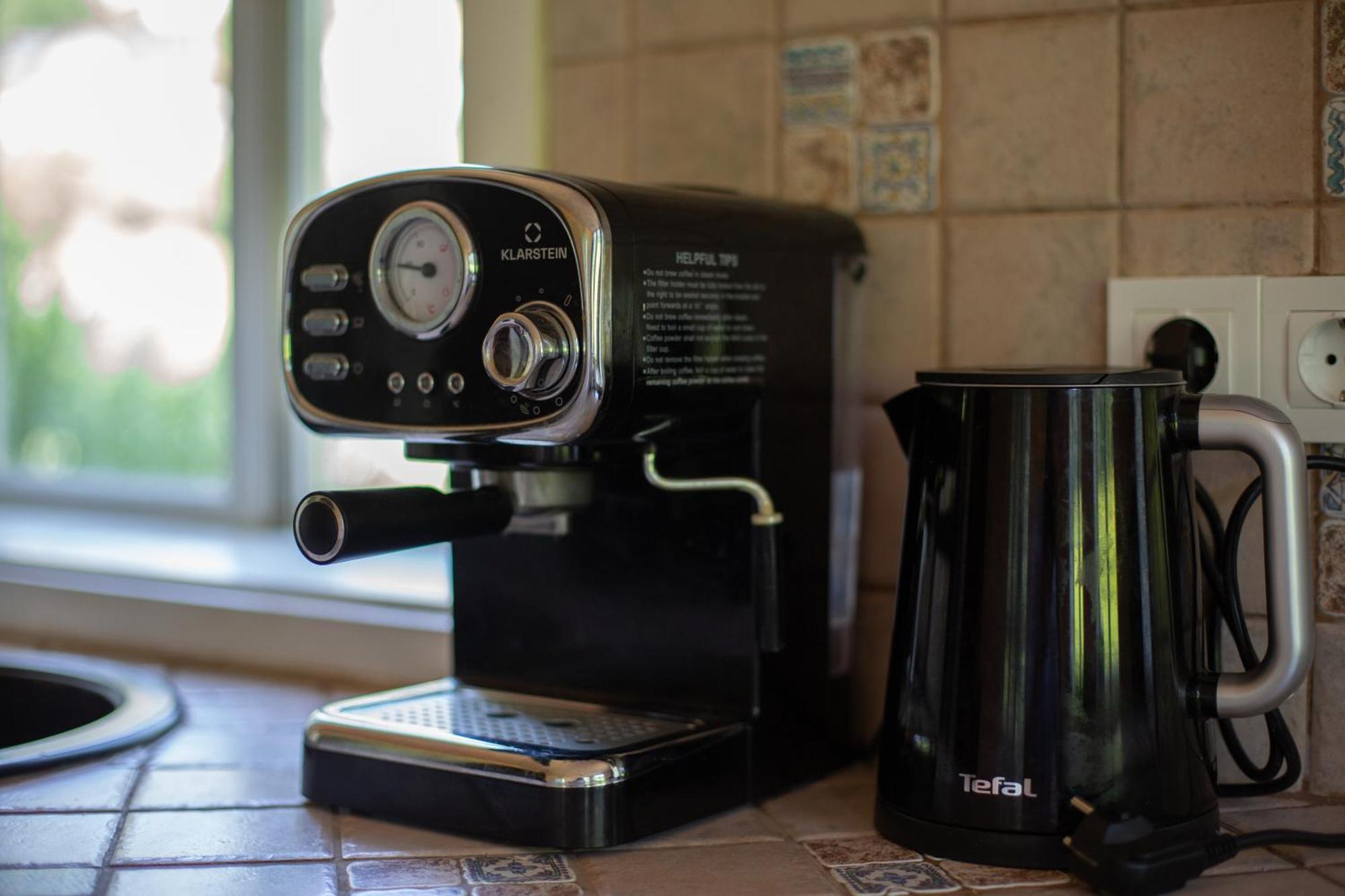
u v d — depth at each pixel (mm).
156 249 1641
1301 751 824
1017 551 681
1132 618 677
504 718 812
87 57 1683
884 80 928
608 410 683
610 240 677
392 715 817
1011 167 893
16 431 1768
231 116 1432
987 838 691
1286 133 820
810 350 844
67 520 1601
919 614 720
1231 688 685
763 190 972
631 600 833
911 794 718
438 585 1200
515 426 694
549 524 828
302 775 816
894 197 928
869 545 943
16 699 1157
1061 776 677
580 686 854
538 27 1040
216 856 727
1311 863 708
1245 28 827
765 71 966
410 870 704
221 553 1373
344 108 1394
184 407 1631
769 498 771
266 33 1399
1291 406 818
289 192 1429
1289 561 667
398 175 729
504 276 696
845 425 894
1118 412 678
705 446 805
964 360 913
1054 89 878
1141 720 676
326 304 759
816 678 864
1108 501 677
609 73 1021
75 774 875
